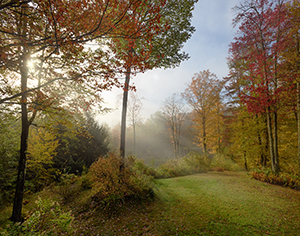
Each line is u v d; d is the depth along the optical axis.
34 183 9.62
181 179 10.62
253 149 12.71
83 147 14.51
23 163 5.38
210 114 19.39
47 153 9.43
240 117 14.21
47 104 3.87
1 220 5.02
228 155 20.30
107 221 5.29
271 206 5.95
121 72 3.24
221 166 16.03
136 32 2.82
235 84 14.44
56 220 3.26
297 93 8.26
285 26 8.52
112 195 6.42
